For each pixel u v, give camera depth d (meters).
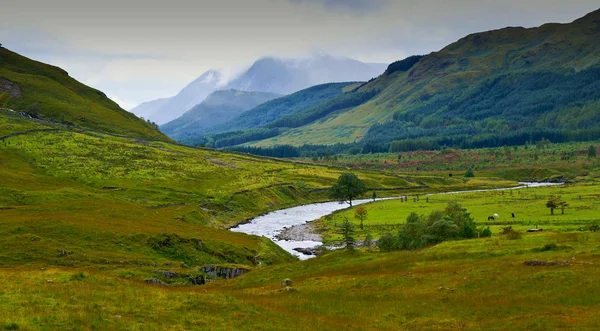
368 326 43.31
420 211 187.12
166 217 137.38
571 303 45.28
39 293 41.03
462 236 100.69
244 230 170.75
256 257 109.50
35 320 33.94
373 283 61.12
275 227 177.38
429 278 60.12
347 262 78.00
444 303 49.69
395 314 47.12
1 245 84.75
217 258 104.81
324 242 144.50
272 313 44.78
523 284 52.38
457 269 62.81
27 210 114.69
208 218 178.88
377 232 149.38
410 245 100.19
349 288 59.94
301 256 128.25
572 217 143.50
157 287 53.94
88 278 49.81
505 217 152.62
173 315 39.91
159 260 90.69
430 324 43.50
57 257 82.75
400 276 63.03
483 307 46.97
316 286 62.69
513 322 41.69
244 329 38.62
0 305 36.53
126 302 41.84
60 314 35.66
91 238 95.31
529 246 71.31
